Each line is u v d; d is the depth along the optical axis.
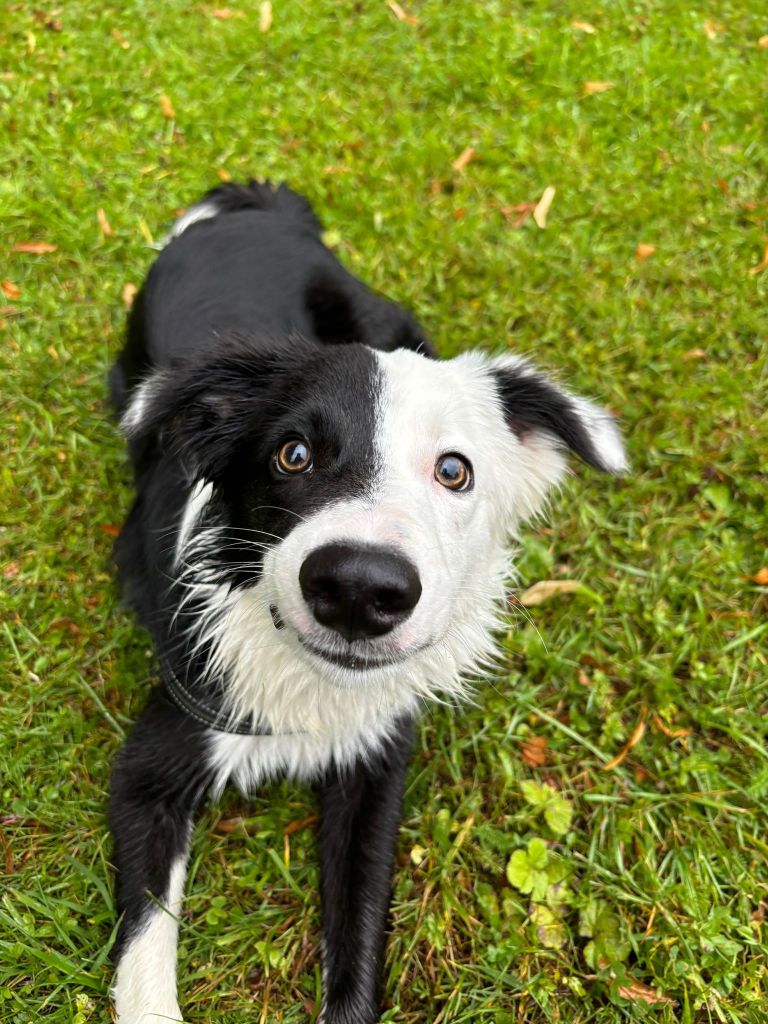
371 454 0.26
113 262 0.52
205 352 0.30
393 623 0.23
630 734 0.36
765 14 0.71
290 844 0.34
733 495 0.44
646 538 0.42
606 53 0.66
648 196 0.56
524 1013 0.30
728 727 0.36
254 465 0.28
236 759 0.32
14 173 0.55
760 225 0.56
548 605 0.40
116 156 0.57
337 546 0.22
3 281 0.50
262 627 0.29
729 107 0.63
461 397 0.29
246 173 0.57
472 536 0.29
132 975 0.28
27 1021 0.28
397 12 0.68
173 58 0.62
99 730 0.35
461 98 0.63
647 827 0.34
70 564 0.40
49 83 0.60
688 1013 0.29
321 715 0.31
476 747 0.36
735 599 0.40
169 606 0.32
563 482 0.37
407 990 0.30
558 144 0.60
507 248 0.53
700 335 0.49
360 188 0.56
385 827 0.32
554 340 0.49
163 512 0.34
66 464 0.43
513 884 0.32
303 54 0.64
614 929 0.31
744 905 0.32
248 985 0.30
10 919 0.30
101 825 0.33
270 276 0.41
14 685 0.36
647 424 0.46
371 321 0.43
